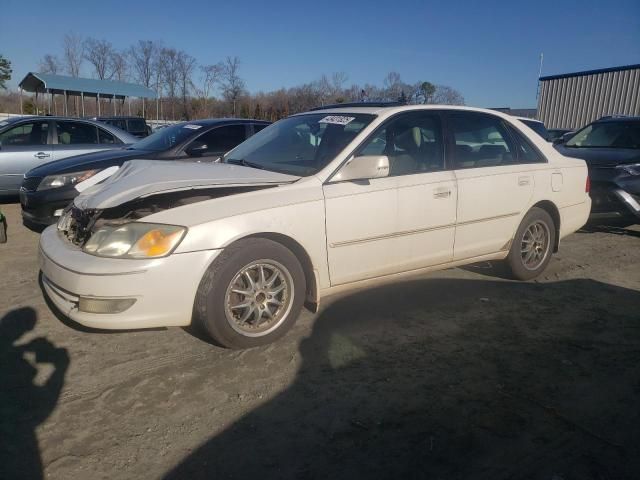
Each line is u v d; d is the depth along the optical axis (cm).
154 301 310
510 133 479
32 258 544
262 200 341
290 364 328
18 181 814
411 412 280
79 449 245
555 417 278
